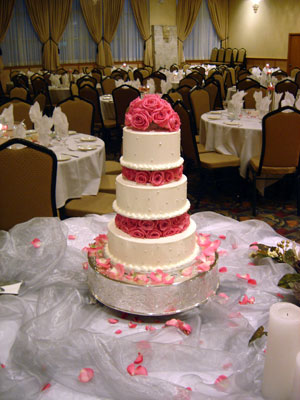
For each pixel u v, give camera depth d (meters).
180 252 1.55
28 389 1.20
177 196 1.54
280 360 1.06
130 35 14.75
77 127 4.76
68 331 1.38
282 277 1.59
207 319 1.47
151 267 1.52
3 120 3.94
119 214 1.60
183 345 1.29
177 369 1.26
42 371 1.25
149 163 1.50
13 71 12.02
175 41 15.27
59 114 3.77
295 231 3.92
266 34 14.68
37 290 1.67
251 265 1.78
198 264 1.57
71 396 1.18
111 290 1.48
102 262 1.55
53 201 2.74
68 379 1.21
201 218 2.23
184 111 4.39
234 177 5.20
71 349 1.27
